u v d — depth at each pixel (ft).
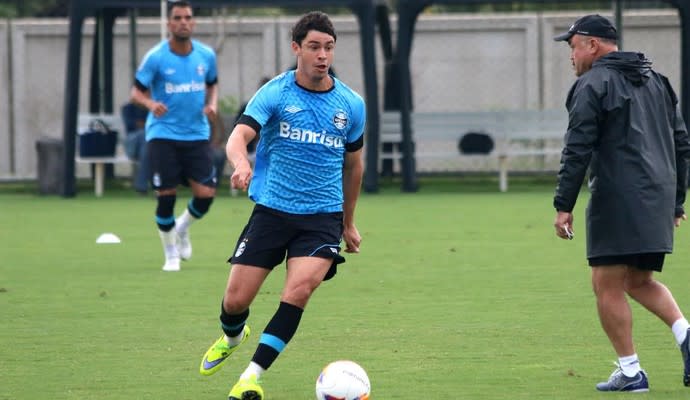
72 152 231.71
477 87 259.39
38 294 116.57
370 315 103.14
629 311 73.97
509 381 77.41
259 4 226.38
